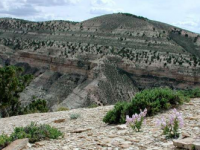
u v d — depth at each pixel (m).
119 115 12.78
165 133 8.08
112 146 7.62
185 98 14.63
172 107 13.22
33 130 10.70
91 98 92.44
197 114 11.36
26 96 107.00
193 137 7.41
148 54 127.25
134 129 9.54
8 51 172.88
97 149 7.54
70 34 183.25
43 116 19.56
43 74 126.38
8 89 40.41
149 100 12.77
